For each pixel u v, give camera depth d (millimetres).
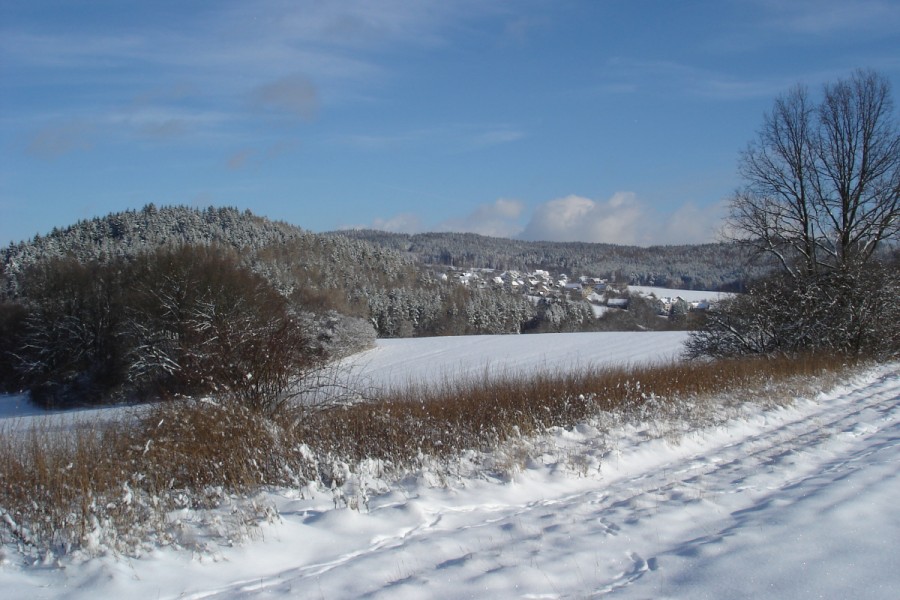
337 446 8641
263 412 8953
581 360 37281
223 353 9344
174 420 8016
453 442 9242
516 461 8359
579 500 7117
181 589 4711
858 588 4523
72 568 4871
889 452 8672
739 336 24219
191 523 5902
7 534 5457
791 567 4875
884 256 26141
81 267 39875
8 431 7902
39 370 37656
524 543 5582
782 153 26891
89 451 7008
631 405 12383
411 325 80562
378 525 6094
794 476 7875
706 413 11891
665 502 6836
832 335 23094
